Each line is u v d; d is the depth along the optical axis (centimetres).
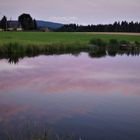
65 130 971
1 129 962
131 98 1476
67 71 2488
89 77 2167
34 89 1667
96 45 5366
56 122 1059
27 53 3941
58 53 4306
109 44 5594
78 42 5203
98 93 1588
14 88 1691
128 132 970
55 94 1548
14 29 13850
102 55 4269
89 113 1189
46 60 3347
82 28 14950
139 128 1009
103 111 1223
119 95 1541
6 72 2356
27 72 2375
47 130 957
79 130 975
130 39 7400
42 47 4194
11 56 3628
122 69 2689
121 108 1275
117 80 2044
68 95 1527
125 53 4741
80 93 1577
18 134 904
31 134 896
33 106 1295
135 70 2623
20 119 1090
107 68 2752
